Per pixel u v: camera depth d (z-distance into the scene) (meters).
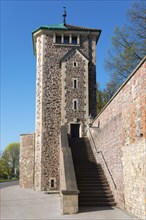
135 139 11.05
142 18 24.36
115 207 12.95
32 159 28.53
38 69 27.84
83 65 27.48
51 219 10.77
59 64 27.59
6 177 66.69
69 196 11.86
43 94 26.69
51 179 25.03
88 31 28.48
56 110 26.52
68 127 26.08
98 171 16.88
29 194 21.70
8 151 74.75
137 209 10.55
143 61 10.27
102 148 17.52
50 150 25.62
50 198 18.58
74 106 26.58
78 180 15.64
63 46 27.98
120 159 13.11
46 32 28.06
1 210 13.55
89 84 27.72
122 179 12.65
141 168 10.23
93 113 27.11
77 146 22.12
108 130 15.91
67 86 26.84
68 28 28.33
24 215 11.97
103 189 14.76
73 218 10.74
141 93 10.52
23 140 29.73
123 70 26.59
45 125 26.06
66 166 14.47
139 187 10.39
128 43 25.91
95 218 10.62
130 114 11.79
